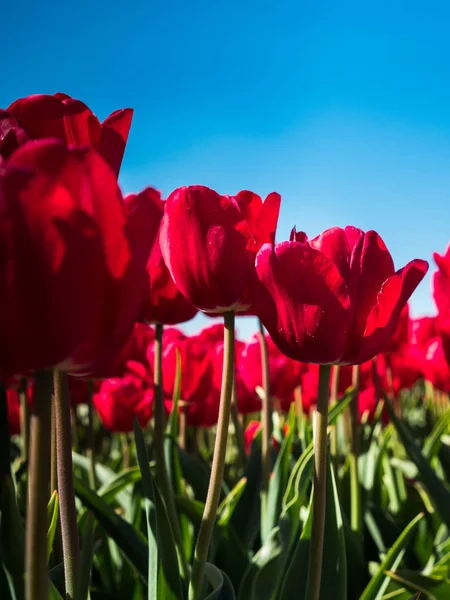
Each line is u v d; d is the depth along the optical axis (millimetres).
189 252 310
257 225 319
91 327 181
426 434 1128
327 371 287
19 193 166
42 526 186
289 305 277
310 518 372
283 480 505
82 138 254
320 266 270
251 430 841
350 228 306
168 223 312
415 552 634
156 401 421
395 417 536
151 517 358
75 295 175
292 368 795
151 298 407
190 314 417
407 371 997
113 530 414
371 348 283
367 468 754
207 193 304
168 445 564
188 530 515
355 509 593
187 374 698
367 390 929
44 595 185
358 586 529
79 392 791
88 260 173
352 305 279
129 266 182
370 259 281
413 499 724
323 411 287
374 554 633
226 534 493
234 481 761
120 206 177
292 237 308
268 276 278
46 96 251
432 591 442
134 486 571
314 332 276
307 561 366
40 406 188
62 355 182
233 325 316
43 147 173
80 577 282
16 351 179
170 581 341
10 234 168
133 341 609
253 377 781
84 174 173
